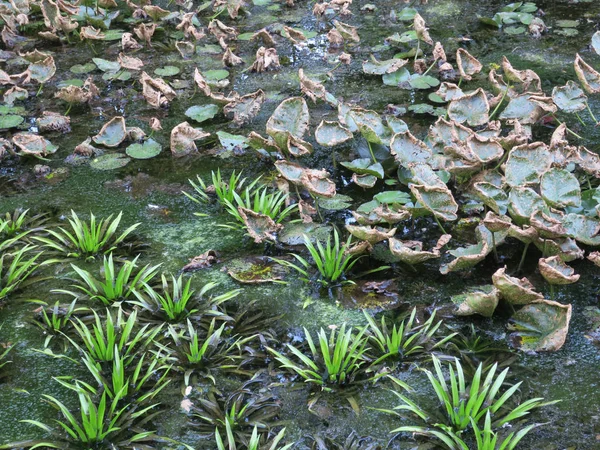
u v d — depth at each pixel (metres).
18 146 4.11
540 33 5.47
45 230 3.46
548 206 3.20
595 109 4.40
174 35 5.71
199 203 3.70
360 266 3.22
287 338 2.81
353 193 3.74
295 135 3.80
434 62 4.95
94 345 2.65
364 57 5.25
